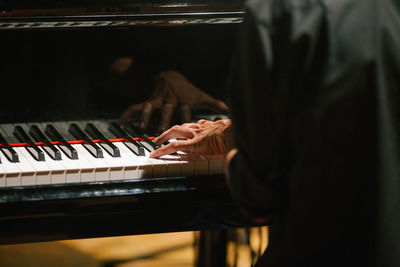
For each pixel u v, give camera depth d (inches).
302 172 43.4
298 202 44.4
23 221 60.9
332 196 43.5
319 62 42.4
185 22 72.0
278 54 43.1
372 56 41.8
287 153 45.3
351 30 42.2
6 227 60.7
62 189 61.2
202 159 65.4
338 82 41.9
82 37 70.9
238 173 47.2
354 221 44.3
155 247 139.9
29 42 69.2
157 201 63.8
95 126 73.0
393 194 42.1
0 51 68.4
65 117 71.7
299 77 42.5
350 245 44.8
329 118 42.1
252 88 43.8
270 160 45.3
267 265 49.4
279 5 43.7
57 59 70.5
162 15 70.9
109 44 71.9
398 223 42.5
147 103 74.3
